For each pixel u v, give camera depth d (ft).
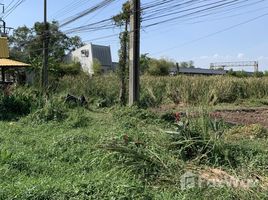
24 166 29.22
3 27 123.44
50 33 119.85
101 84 98.63
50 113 55.36
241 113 75.31
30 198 21.08
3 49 95.76
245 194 22.00
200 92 90.74
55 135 43.55
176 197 22.16
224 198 21.83
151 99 80.23
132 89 63.98
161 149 30.71
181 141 31.42
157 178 26.09
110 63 244.22
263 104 95.20
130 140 32.07
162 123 52.90
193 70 260.62
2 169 27.48
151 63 213.05
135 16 63.82
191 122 34.65
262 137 42.86
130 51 64.34
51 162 31.40
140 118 55.52
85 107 74.59
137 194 22.00
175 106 81.46
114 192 21.70
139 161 27.66
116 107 67.00
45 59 115.34
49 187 22.21
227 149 30.81
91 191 21.84
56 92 100.32
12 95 66.49
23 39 206.49
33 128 49.65
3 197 21.08
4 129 48.57
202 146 31.12
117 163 28.50
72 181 24.47
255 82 107.34
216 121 36.42
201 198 22.04
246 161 29.09
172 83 98.37
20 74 145.48
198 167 27.99
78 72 172.65
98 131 45.68
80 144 36.96
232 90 101.91
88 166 29.50
